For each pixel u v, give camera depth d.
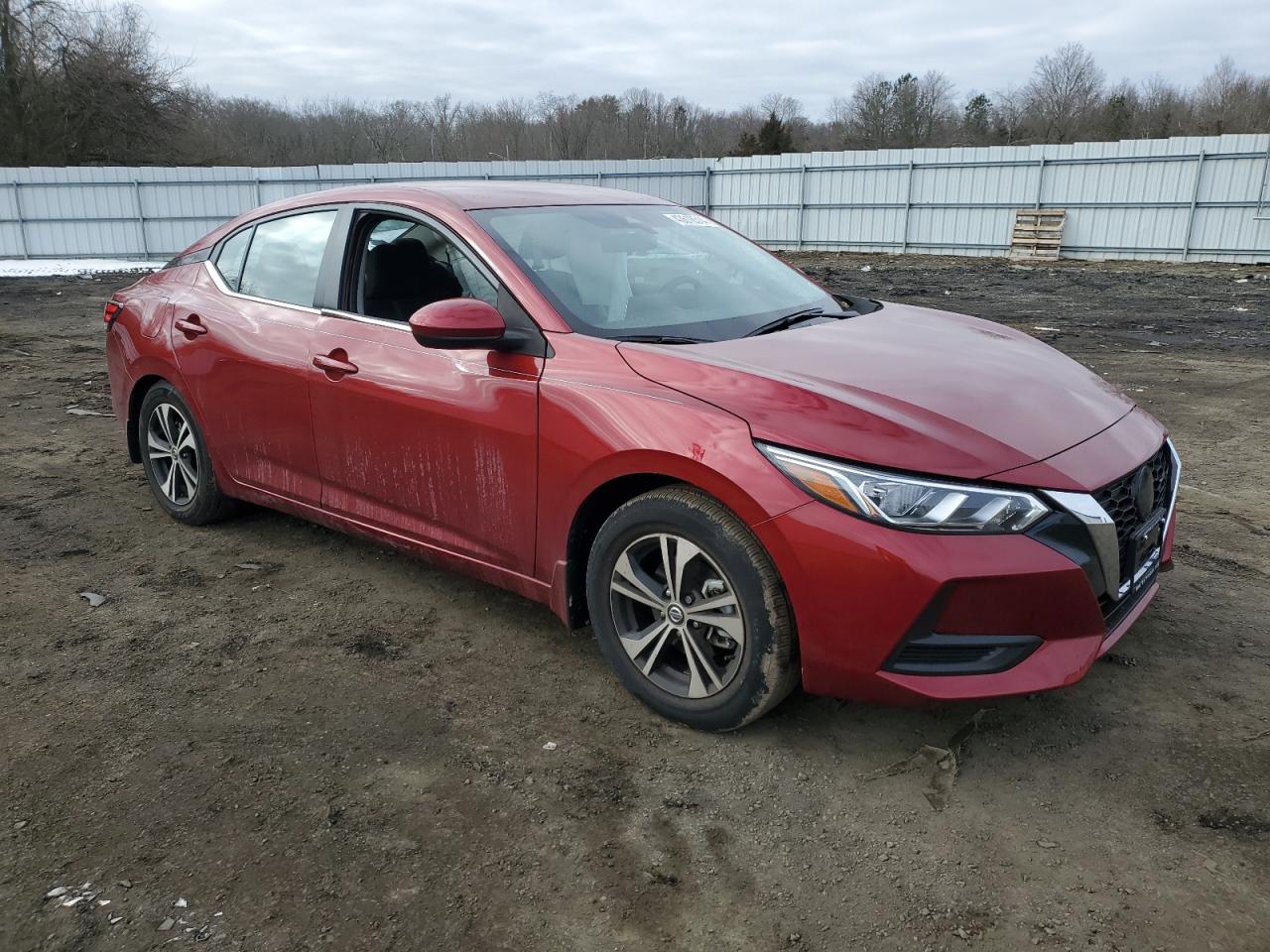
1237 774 2.60
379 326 3.49
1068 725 2.86
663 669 2.91
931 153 26.23
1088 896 2.17
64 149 36.47
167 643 3.45
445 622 3.61
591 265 3.35
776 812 2.48
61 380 8.96
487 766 2.69
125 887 2.22
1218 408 7.44
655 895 2.19
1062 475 2.45
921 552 2.33
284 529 4.62
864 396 2.60
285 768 2.68
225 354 4.04
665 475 2.67
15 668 3.26
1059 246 24.81
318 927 2.10
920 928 2.09
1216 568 4.05
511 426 3.02
